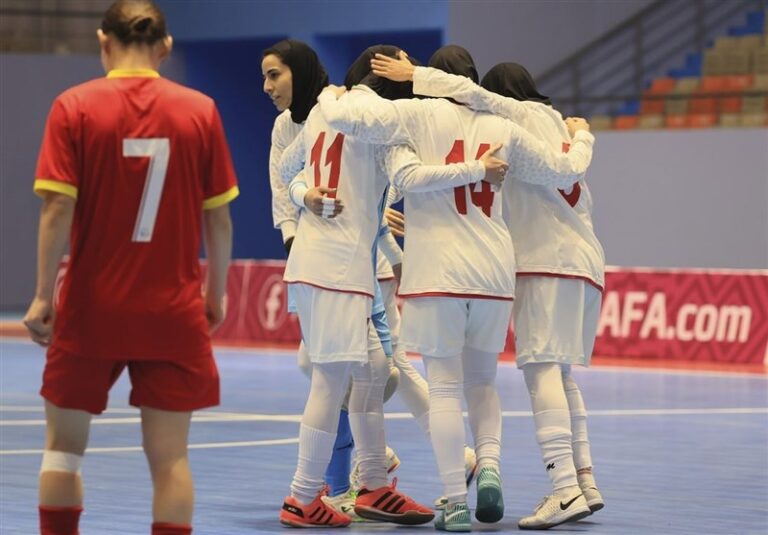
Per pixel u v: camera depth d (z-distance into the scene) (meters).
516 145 15.06
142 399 10.67
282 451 21.62
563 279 15.49
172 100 10.66
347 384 15.41
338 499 16.42
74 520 10.76
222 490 17.80
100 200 10.43
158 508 10.58
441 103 14.98
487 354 15.23
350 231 15.02
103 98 10.48
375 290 16.02
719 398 30.64
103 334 10.44
